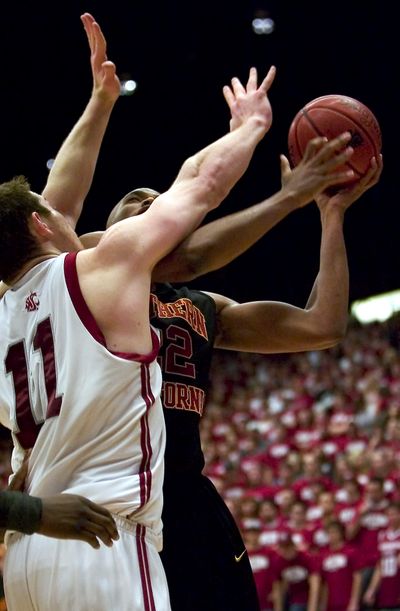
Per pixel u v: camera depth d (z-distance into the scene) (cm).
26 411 269
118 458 255
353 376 1451
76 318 258
